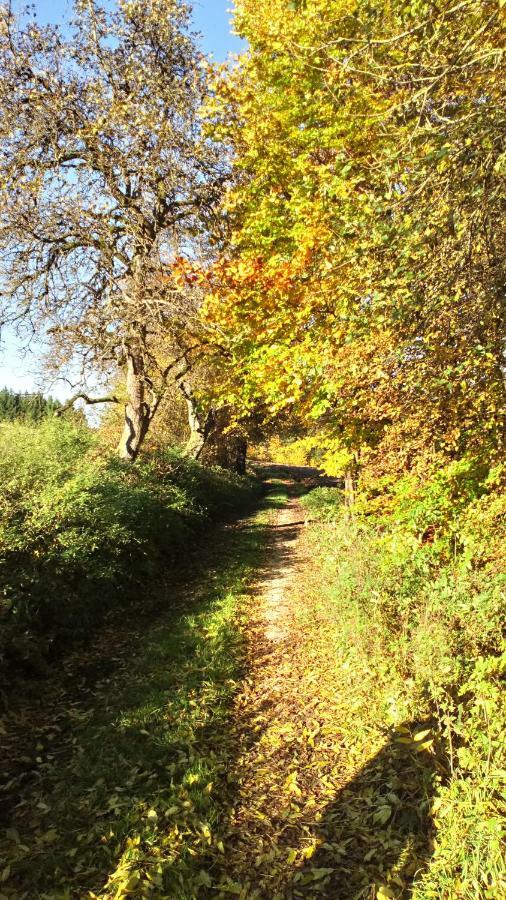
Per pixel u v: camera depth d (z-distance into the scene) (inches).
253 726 201.3
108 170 460.1
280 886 125.8
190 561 511.2
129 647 286.2
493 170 138.1
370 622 206.7
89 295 515.2
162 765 169.2
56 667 254.7
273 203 322.0
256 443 1293.1
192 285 391.5
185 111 446.3
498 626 155.0
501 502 196.2
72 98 446.3
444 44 158.4
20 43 450.6
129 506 410.3
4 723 200.8
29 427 428.1
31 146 437.1
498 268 166.1
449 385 191.6
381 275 172.4
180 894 118.4
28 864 128.8
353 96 247.9
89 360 507.2
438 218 152.8
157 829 139.2
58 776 166.9
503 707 124.9
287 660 263.6
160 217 507.8
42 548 290.7
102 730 190.7
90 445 446.6
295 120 300.5
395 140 219.5
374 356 207.0
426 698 162.1
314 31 247.4
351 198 226.5
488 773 116.3
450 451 245.9
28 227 451.5
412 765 151.8
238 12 295.0
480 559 188.9
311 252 262.5
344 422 307.6
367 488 321.4
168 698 212.7
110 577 328.2
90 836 137.3
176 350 595.5
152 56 480.4
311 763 174.9
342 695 212.2
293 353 263.6
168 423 970.7
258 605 366.9
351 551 265.0
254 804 156.5
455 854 114.0
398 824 137.2
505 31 158.6
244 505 1020.5
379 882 118.8
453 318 183.0
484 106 134.2
